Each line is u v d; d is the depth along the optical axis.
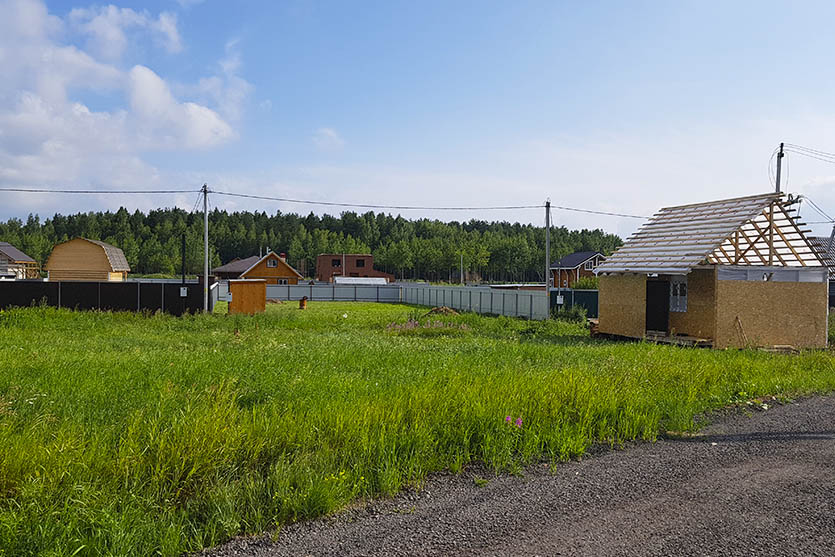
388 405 6.86
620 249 21.22
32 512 3.95
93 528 3.91
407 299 55.06
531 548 4.02
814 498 5.02
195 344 14.59
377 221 150.75
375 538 4.14
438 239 119.44
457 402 7.17
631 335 19.55
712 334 18.03
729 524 4.46
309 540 4.11
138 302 27.08
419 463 5.57
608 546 4.07
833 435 7.12
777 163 24.31
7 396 7.16
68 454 4.80
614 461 6.01
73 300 26.70
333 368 10.13
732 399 9.07
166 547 3.84
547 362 12.18
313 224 144.00
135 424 5.66
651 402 8.09
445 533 4.24
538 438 6.34
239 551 3.94
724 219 18.14
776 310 17.91
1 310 22.78
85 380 8.33
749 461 6.04
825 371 11.74
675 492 5.13
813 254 18.11
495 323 25.31
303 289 59.16
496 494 5.03
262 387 7.97
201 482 4.81
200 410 6.18
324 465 5.21
